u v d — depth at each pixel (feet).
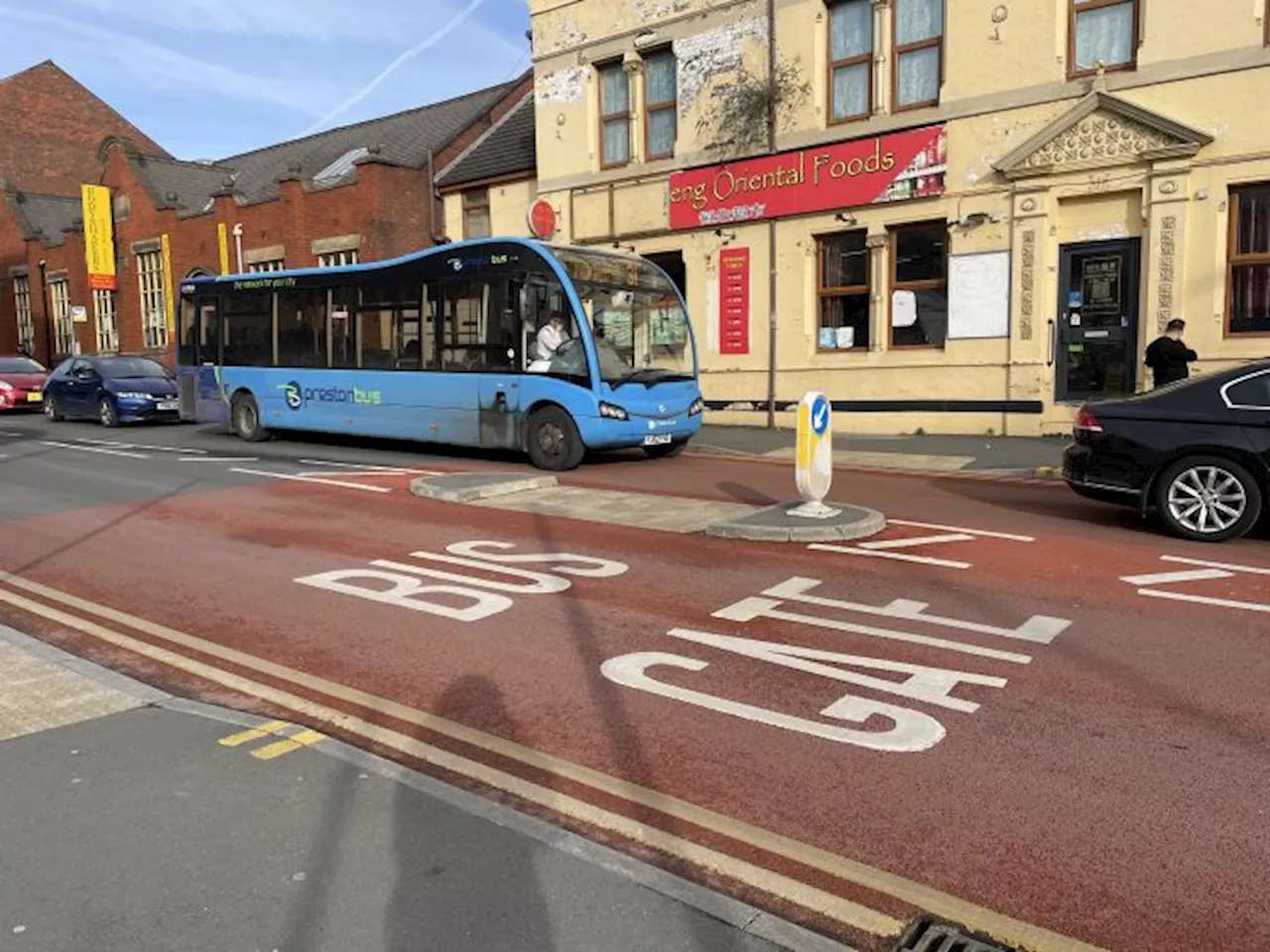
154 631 21.31
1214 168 43.34
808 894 10.87
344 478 42.98
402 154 92.17
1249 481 27.09
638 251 64.13
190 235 102.58
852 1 54.34
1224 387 27.76
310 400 56.18
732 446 51.39
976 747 14.57
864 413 54.49
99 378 72.23
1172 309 44.70
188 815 12.56
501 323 46.62
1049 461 42.14
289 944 9.87
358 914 10.39
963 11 49.67
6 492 40.50
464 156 79.15
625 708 16.28
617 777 13.82
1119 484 28.81
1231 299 44.04
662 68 62.64
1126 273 46.68
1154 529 29.71
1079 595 22.34
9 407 84.12
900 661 18.17
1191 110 43.75
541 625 20.84
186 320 63.93
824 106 55.42
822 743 14.80
